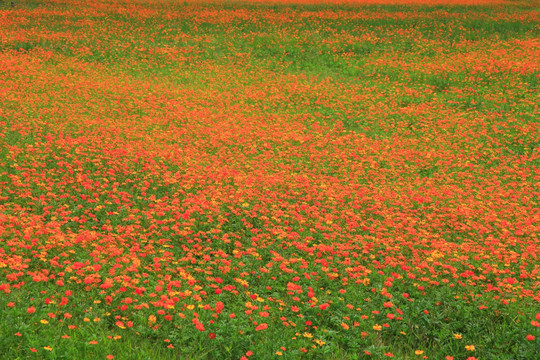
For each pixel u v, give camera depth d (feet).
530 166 45.11
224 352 20.21
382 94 68.54
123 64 81.15
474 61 81.25
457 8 136.36
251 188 36.88
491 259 28.66
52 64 77.97
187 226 31.17
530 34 102.22
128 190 36.45
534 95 65.31
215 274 26.43
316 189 38.06
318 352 20.71
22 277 24.13
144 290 22.39
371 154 48.03
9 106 54.54
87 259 26.27
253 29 105.91
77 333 20.42
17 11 113.70
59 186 35.04
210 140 48.37
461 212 33.65
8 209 31.14
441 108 61.87
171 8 128.36
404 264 26.99
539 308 24.27
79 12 116.57
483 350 21.63
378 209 35.50
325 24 111.04
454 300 24.71
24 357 18.15
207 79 74.64
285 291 25.34
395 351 21.83
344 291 23.70
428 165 45.44
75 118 52.11
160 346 20.38
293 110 62.08
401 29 106.11
